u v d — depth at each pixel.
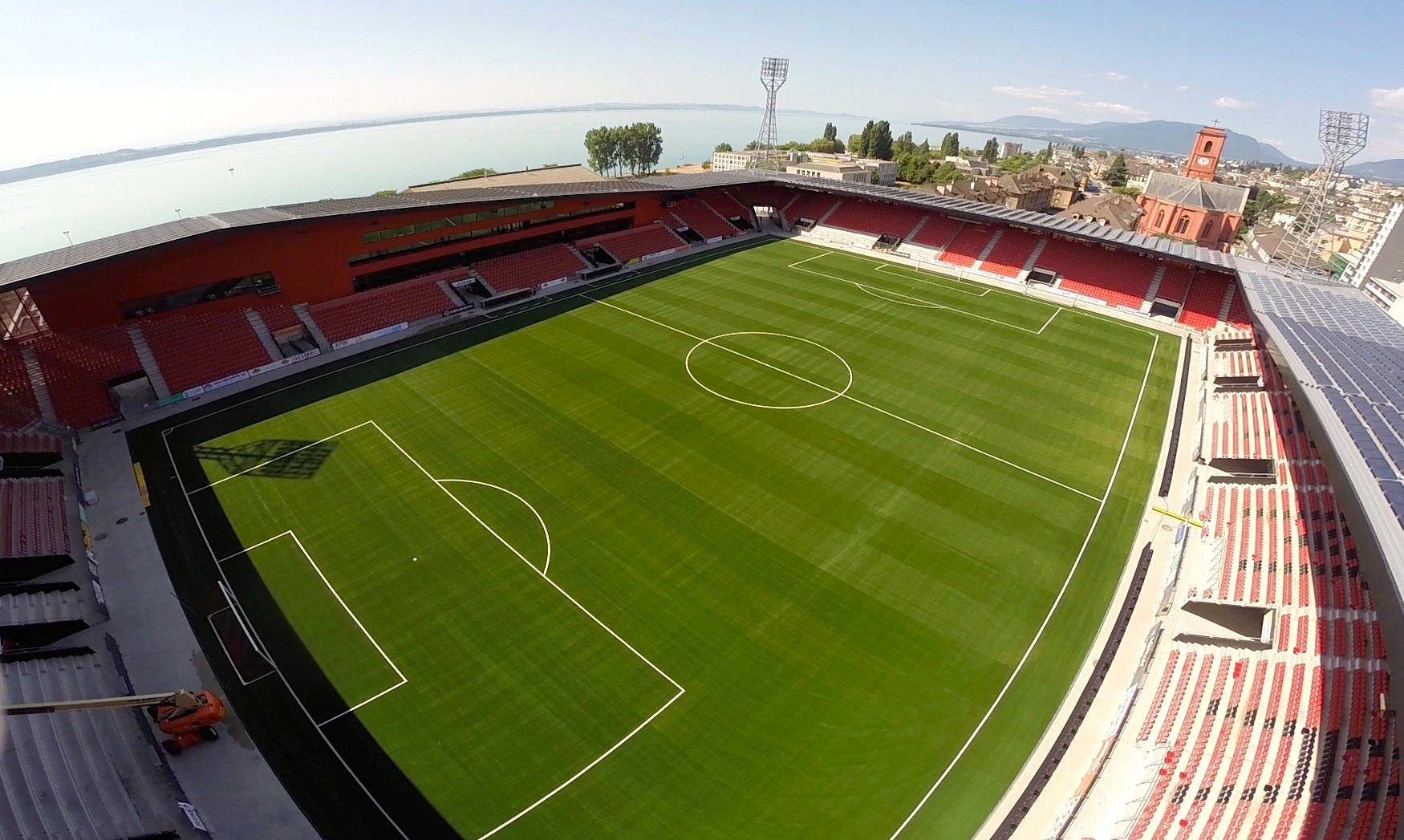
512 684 20.44
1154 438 35.28
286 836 16.27
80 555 25.19
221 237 39.72
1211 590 24.59
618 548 26.05
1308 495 29.08
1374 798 16.38
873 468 31.72
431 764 18.06
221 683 20.34
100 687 19.62
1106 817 16.97
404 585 24.11
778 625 22.77
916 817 17.03
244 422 34.38
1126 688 20.88
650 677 20.77
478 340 44.50
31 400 33.00
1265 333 34.81
